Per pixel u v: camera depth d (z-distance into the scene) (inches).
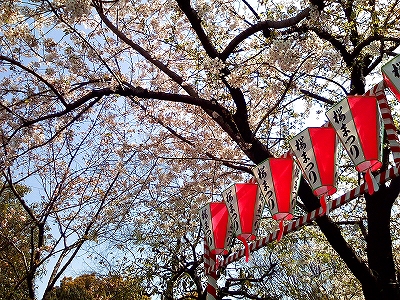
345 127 153.0
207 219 231.6
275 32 244.8
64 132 414.0
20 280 440.5
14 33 289.3
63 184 447.8
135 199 377.4
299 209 334.0
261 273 485.7
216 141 334.3
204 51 287.6
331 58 258.2
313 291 516.4
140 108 370.6
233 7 320.2
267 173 178.4
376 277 284.5
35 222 435.2
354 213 405.4
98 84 293.0
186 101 279.7
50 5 227.1
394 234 427.8
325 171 158.7
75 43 282.8
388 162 285.3
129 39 318.7
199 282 462.3
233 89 281.1
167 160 357.4
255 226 195.5
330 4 266.7
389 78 145.5
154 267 442.6
